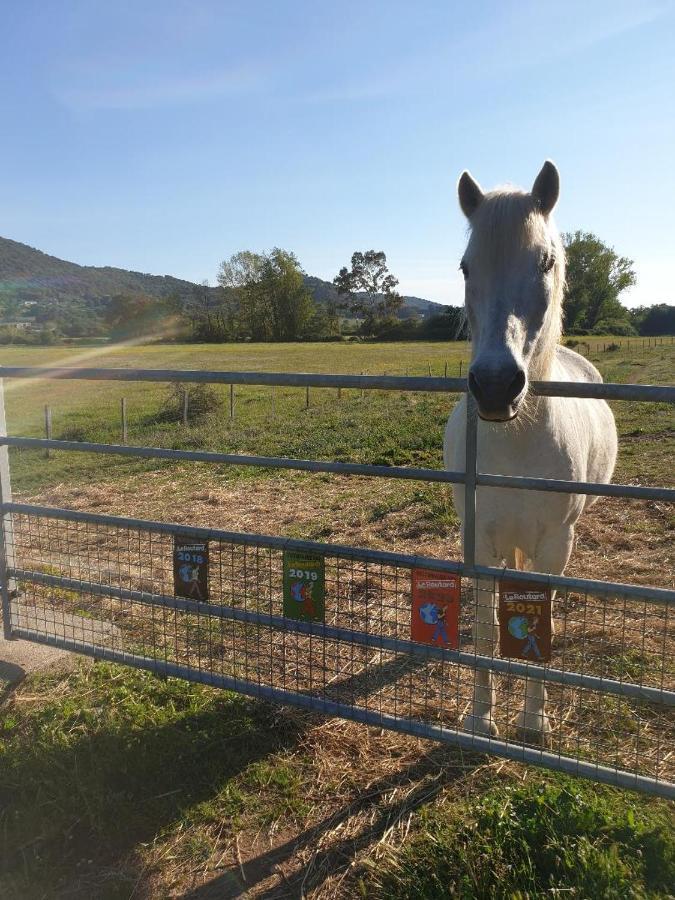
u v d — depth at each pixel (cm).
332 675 329
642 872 194
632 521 573
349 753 271
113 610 412
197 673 287
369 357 3756
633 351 3694
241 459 258
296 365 3219
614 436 407
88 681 327
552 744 270
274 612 402
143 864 220
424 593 240
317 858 219
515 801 225
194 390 1505
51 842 231
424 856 211
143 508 700
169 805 245
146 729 282
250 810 242
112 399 2078
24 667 340
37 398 2202
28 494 798
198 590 286
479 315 222
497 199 226
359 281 9269
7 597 346
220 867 218
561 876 191
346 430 1152
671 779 240
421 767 260
